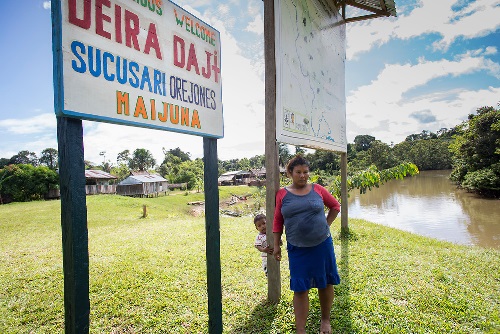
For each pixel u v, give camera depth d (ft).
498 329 9.53
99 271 17.61
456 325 9.89
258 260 18.48
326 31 18.97
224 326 10.53
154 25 7.38
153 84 7.25
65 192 5.44
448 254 19.36
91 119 5.82
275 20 12.23
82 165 5.65
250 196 135.54
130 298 13.57
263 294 13.14
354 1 22.08
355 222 33.47
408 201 77.71
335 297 12.28
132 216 57.47
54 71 5.32
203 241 25.31
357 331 9.64
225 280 15.08
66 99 5.33
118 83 6.39
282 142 12.58
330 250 9.09
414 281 13.93
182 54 8.22
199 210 93.25
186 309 12.29
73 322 5.41
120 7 6.52
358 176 28.66
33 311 13.23
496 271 15.67
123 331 10.94
